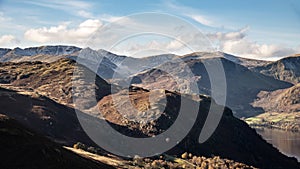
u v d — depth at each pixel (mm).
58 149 65812
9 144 56875
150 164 101875
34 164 55281
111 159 91812
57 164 58594
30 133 65000
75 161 64812
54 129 119375
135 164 96250
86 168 64375
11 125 62625
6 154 54531
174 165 108000
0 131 58750
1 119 63000
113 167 80375
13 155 54969
